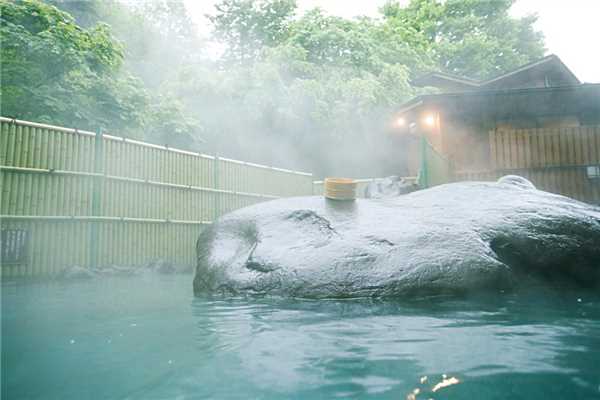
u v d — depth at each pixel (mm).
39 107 11039
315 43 21875
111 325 3031
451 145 15227
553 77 18828
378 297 3994
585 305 3623
